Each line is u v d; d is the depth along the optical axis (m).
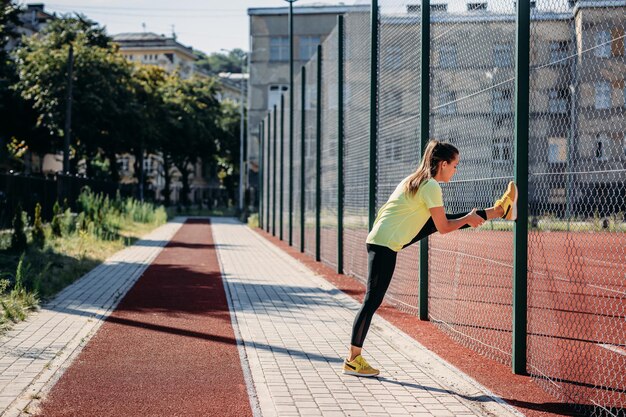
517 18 5.78
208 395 5.24
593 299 10.26
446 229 5.44
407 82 9.36
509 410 4.88
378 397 5.21
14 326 7.70
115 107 41.06
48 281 11.09
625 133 5.97
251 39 50.91
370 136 11.15
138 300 10.02
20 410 4.75
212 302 10.01
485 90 6.83
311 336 7.55
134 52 102.00
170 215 50.72
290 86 20.98
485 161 6.88
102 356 6.47
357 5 12.38
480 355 6.65
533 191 6.80
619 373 5.84
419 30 8.78
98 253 16.92
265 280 12.82
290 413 4.80
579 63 5.77
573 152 6.25
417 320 8.57
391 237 5.67
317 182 16.52
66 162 31.88
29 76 40.34
